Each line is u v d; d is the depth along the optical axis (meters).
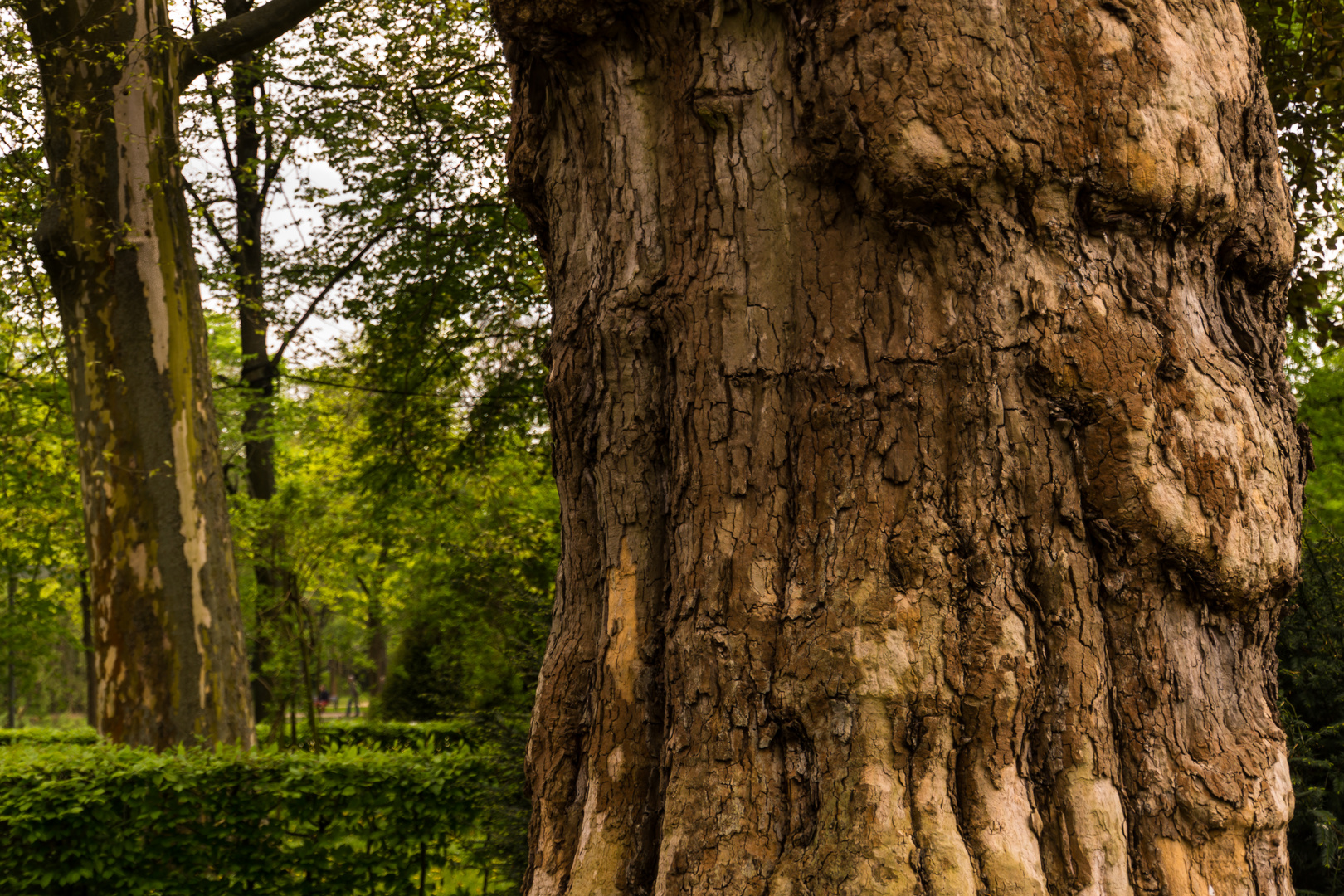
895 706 1.80
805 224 2.03
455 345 12.12
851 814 1.78
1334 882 3.75
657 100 2.21
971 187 1.88
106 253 8.05
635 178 2.21
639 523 2.18
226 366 17.64
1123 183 1.94
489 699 9.46
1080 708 1.86
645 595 2.16
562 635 2.32
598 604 2.27
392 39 11.76
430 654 11.09
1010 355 1.92
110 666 7.76
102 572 7.87
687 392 2.08
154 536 7.89
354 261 13.03
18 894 5.26
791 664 1.88
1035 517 1.90
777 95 2.06
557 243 2.39
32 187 7.90
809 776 1.86
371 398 13.05
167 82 8.59
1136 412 1.90
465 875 6.59
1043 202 1.95
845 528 1.90
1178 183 1.98
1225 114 2.10
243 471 15.14
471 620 10.68
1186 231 2.05
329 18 11.72
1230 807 1.85
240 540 11.69
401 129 12.19
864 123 1.90
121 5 8.21
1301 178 5.89
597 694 2.17
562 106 2.35
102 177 8.07
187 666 7.81
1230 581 1.92
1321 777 4.01
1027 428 1.91
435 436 12.61
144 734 7.67
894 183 1.88
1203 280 2.11
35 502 12.22
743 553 1.97
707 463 2.04
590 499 2.31
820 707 1.84
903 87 1.88
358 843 6.01
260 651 11.81
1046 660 1.88
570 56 2.26
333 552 12.36
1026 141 1.91
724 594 1.97
